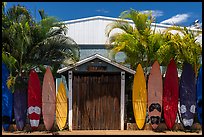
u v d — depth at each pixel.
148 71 15.88
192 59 14.44
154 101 14.21
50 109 14.03
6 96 14.05
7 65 13.98
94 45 19.28
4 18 14.34
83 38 19.34
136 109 14.20
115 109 14.07
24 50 14.13
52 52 14.52
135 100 14.27
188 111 14.28
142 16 14.84
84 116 14.02
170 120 14.17
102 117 14.05
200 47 14.68
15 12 14.59
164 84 14.37
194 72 14.58
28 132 13.49
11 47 14.27
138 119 14.16
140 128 14.09
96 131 13.63
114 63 13.88
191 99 14.38
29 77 14.14
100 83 14.17
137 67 14.41
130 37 14.45
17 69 14.30
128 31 14.88
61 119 14.03
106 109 14.08
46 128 13.88
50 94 14.11
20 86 14.13
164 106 14.23
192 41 14.55
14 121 14.20
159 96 14.24
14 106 14.00
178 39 14.36
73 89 14.09
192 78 14.49
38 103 14.04
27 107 14.12
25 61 14.45
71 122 13.94
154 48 14.55
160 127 14.12
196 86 14.60
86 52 19.22
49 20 14.52
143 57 14.86
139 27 14.88
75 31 19.39
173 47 14.27
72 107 14.00
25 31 14.11
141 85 14.32
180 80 14.51
